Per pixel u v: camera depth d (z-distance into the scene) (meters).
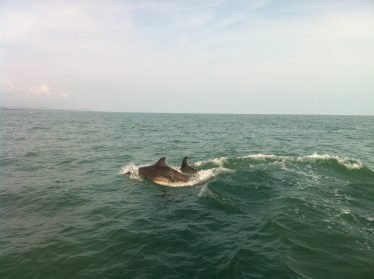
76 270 7.77
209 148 31.41
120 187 15.48
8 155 25.38
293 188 15.12
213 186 15.02
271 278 7.32
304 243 9.11
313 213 11.54
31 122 83.94
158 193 14.44
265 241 9.19
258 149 30.98
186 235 9.65
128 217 11.29
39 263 8.12
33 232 10.02
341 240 9.38
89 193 14.39
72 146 32.19
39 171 19.34
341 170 19.48
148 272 7.60
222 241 9.23
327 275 7.51
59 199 13.40
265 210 11.87
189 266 7.87
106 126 72.81
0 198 13.51
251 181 16.20
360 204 12.96
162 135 47.94
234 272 7.54
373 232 10.06
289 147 33.34
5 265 8.05
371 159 26.28
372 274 7.61
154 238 9.45
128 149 30.25
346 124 99.25
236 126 79.31
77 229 10.23
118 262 8.10
